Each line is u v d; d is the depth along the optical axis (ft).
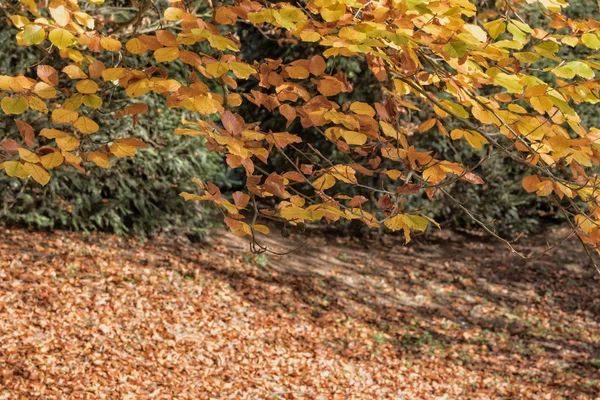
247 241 38.58
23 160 7.50
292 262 38.01
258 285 34.40
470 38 8.24
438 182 9.14
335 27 8.66
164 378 24.94
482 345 33.35
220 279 33.68
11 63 30.12
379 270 39.58
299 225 9.01
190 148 34.22
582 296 39.22
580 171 9.29
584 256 43.11
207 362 26.78
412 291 37.93
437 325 34.88
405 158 9.26
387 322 34.30
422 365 30.83
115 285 30.12
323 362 29.19
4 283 27.81
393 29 8.36
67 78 30.01
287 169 42.14
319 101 9.12
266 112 42.80
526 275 40.86
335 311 34.22
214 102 7.93
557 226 46.70
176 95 7.95
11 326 25.18
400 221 8.76
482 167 43.14
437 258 42.01
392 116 9.75
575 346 34.14
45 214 32.76
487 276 40.50
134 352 25.93
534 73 39.99
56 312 26.89
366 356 30.66
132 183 33.42
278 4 8.59
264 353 28.66
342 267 39.06
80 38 8.22
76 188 32.89
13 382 22.30
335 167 9.38
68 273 29.89
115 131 31.32
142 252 33.76
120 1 29.01
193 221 36.11
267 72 9.04
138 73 7.82
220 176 37.29
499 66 8.91
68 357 24.40
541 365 31.89
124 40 27.27
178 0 8.38
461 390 29.12
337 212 8.68
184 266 33.71
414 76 10.16
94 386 23.27
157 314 28.94
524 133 8.90
